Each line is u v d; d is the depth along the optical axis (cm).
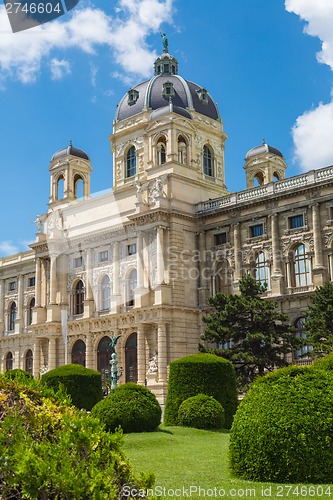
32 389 981
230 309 5269
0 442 803
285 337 5225
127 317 6700
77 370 4012
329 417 1636
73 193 8400
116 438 905
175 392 3800
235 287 6669
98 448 876
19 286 9531
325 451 1603
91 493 791
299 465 1605
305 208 6269
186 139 7431
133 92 8469
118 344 6781
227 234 6875
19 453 786
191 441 3008
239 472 1728
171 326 6544
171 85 8144
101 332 6975
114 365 4756
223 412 3609
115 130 8481
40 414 893
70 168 8375
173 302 6606
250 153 8775
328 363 2648
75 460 833
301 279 6259
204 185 7406
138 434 3152
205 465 2078
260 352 5147
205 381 3762
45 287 7650
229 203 6894
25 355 9262
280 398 1700
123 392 3350
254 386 1833
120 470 884
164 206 6756
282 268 6356
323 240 6081
